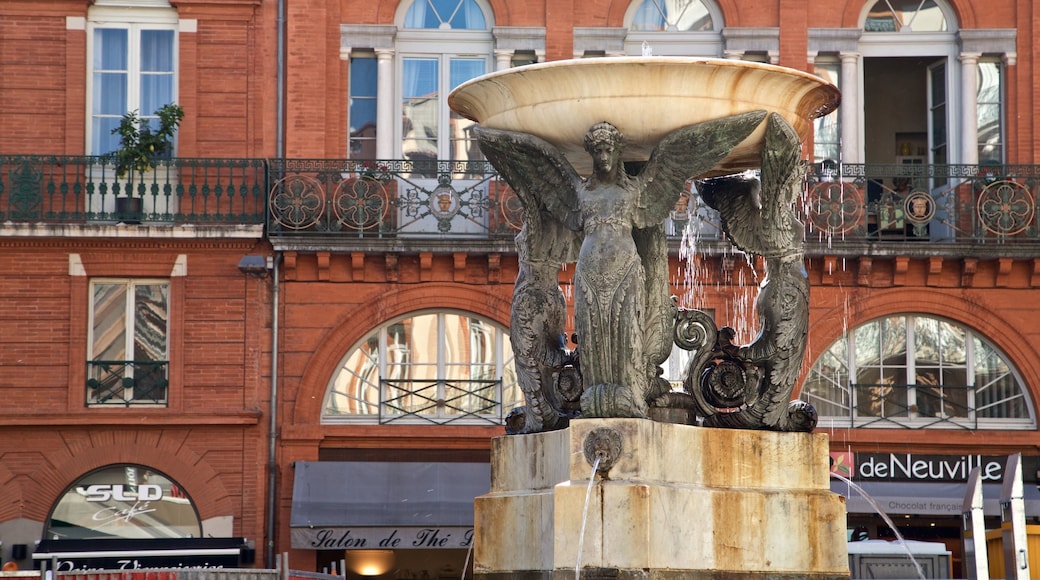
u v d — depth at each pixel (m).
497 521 10.02
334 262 31.02
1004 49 32.12
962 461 31.17
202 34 31.41
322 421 30.84
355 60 32.03
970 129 32.22
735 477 9.82
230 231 30.55
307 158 31.14
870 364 31.39
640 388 9.77
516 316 10.70
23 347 30.48
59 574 16.73
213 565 30.11
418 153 31.97
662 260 10.55
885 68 34.06
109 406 30.58
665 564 9.33
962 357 31.47
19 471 30.25
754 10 32.12
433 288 31.00
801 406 10.42
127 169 30.48
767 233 10.51
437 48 32.06
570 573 9.29
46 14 31.14
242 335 30.81
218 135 31.27
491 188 31.27
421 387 31.06
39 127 31.00
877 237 31.20
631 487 9.27
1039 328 31.25
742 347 10.50
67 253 30.62
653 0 32.34
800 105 10.34
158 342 30.80
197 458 30.52
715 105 9.94
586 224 10.00
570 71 9.84
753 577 9.64
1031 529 19.06
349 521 29.98
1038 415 31.08
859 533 31.41
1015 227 30.92
